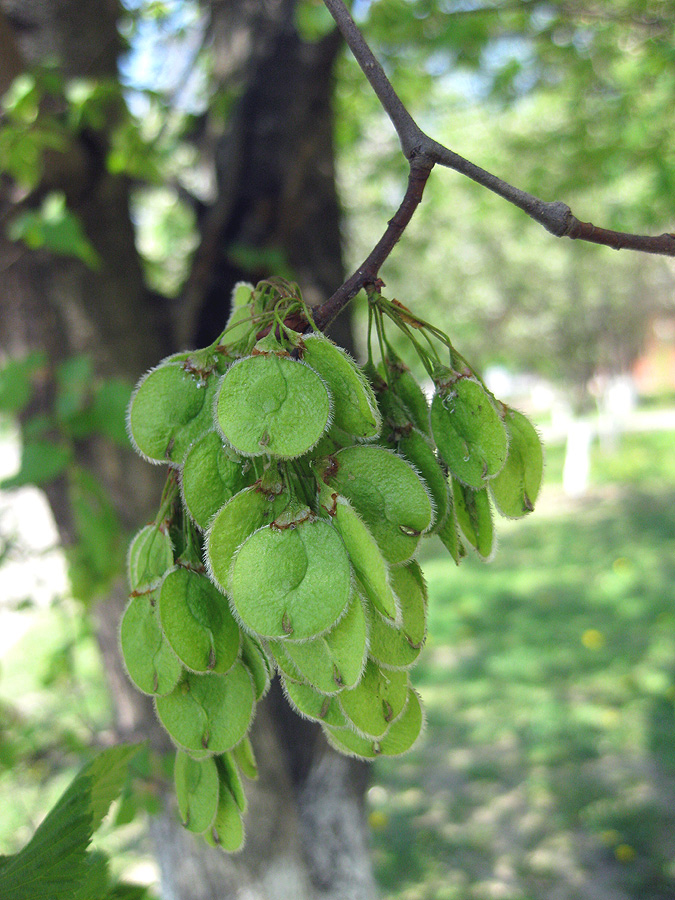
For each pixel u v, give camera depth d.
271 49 3.58
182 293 3.33
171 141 4.33
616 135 5.54
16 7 3.05
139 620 0.94
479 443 1.02
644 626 7.63
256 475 0.91
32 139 2.58
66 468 2.82
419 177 1.06
